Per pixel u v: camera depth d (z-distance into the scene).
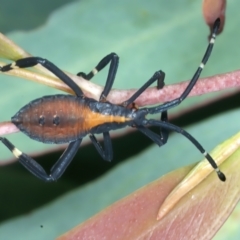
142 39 0.10
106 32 0.11
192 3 0.11
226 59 0.10
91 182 0.10
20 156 0.10
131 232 0.09
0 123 0.09
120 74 0.10
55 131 0.10
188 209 0.09
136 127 0.10
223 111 0.10
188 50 0.10
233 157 0.09
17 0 0.11
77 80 0.09
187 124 0.11
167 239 0.09
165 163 0.10
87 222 0.09
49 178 0.10
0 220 0.11
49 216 0.10
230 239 0.09
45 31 0.11
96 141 0.10
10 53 0.08
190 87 0.09
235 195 0.09
